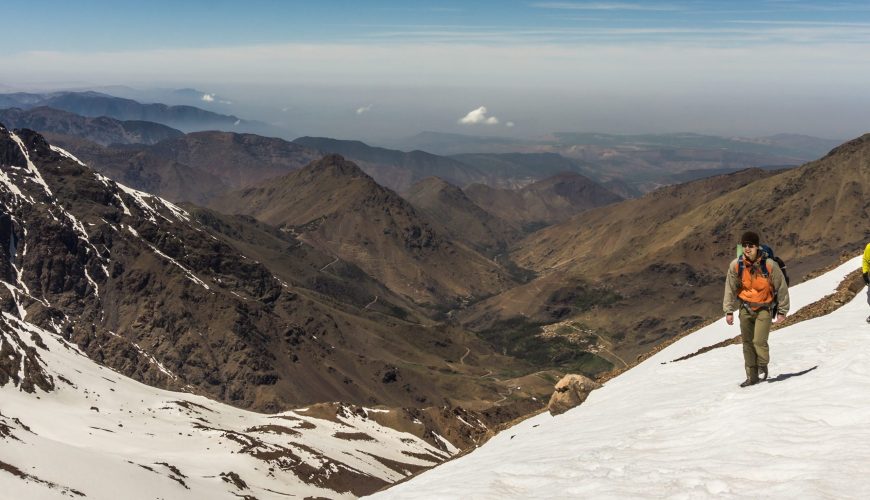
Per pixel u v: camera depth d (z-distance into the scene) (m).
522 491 12.75
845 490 9.06
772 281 17.92
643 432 15.75
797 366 18.73
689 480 10.88
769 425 12.79
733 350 26.47
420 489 15.94
